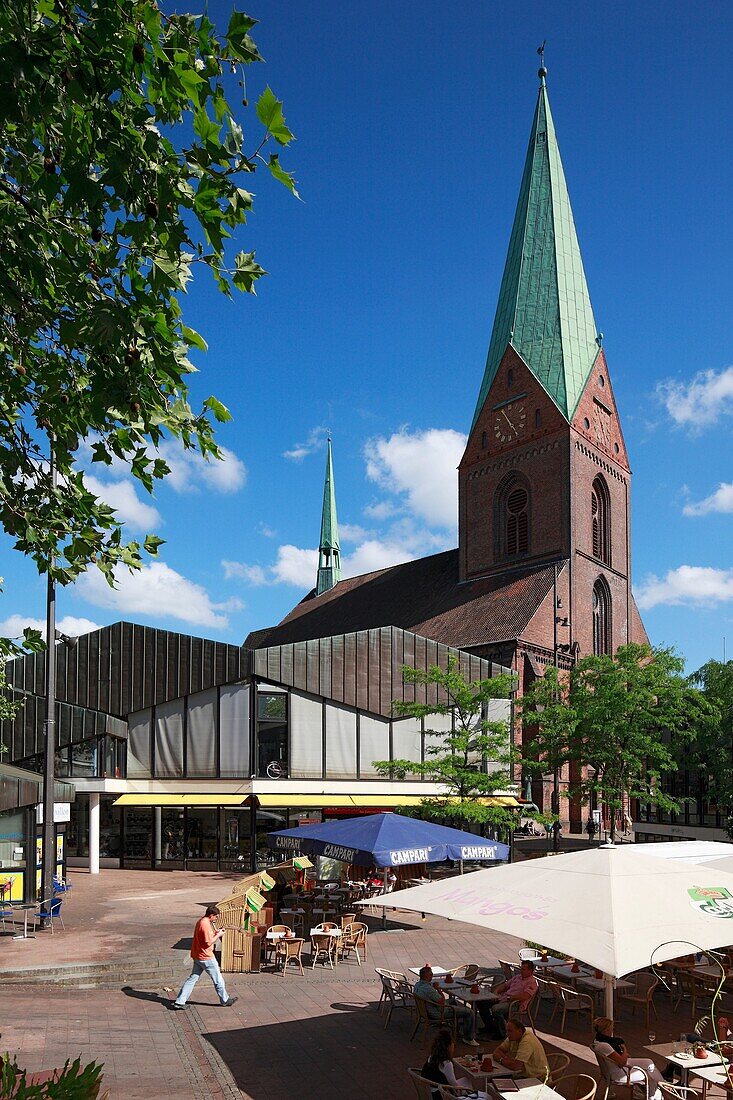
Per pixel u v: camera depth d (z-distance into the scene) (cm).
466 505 7569
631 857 1234
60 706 3859
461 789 3725
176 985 1811
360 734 4300
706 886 1161
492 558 7250
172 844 4022
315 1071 1288
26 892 2666
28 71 512
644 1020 1592
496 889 1224
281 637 9481
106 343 589
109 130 546
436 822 4219
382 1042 1430
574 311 7350
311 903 2533
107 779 3897
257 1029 1498
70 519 802
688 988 1755
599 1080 1198
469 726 4088
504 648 6019
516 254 7694
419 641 4572
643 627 7438
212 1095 1183
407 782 4347
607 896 1084
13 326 711
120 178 534
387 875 3064
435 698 4534
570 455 6812
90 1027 1472
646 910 1055
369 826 2056
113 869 4016
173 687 4128
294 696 4181
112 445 721
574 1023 1568
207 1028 1498
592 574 6906
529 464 7075
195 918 2528
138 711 4147
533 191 7656
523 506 7144
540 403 7081
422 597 7825
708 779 4684
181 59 522
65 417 719
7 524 773
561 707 4462
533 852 4194
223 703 4106
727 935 1022
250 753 4038
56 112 560
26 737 3831
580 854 1273
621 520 7369
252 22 533
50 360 725
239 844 3978
